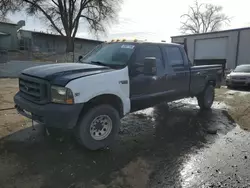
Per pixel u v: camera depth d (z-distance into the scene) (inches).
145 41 175.0
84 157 130.2
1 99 279.3
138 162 126.7
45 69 138.9
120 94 144.4
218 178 110.9
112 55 165.6
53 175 110.0
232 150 145.0
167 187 102.9
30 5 1116.5
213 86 274.1
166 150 144.3
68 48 1180.5
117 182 106.2
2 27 1116.5
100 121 139.0
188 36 922.7
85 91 123.9
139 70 159.6
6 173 110.0
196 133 178.2
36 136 157.9
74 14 1186.0
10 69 631.2
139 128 189.6
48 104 122.9
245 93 400.8
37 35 1219.2
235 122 210.1
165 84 186.1
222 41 816.3
